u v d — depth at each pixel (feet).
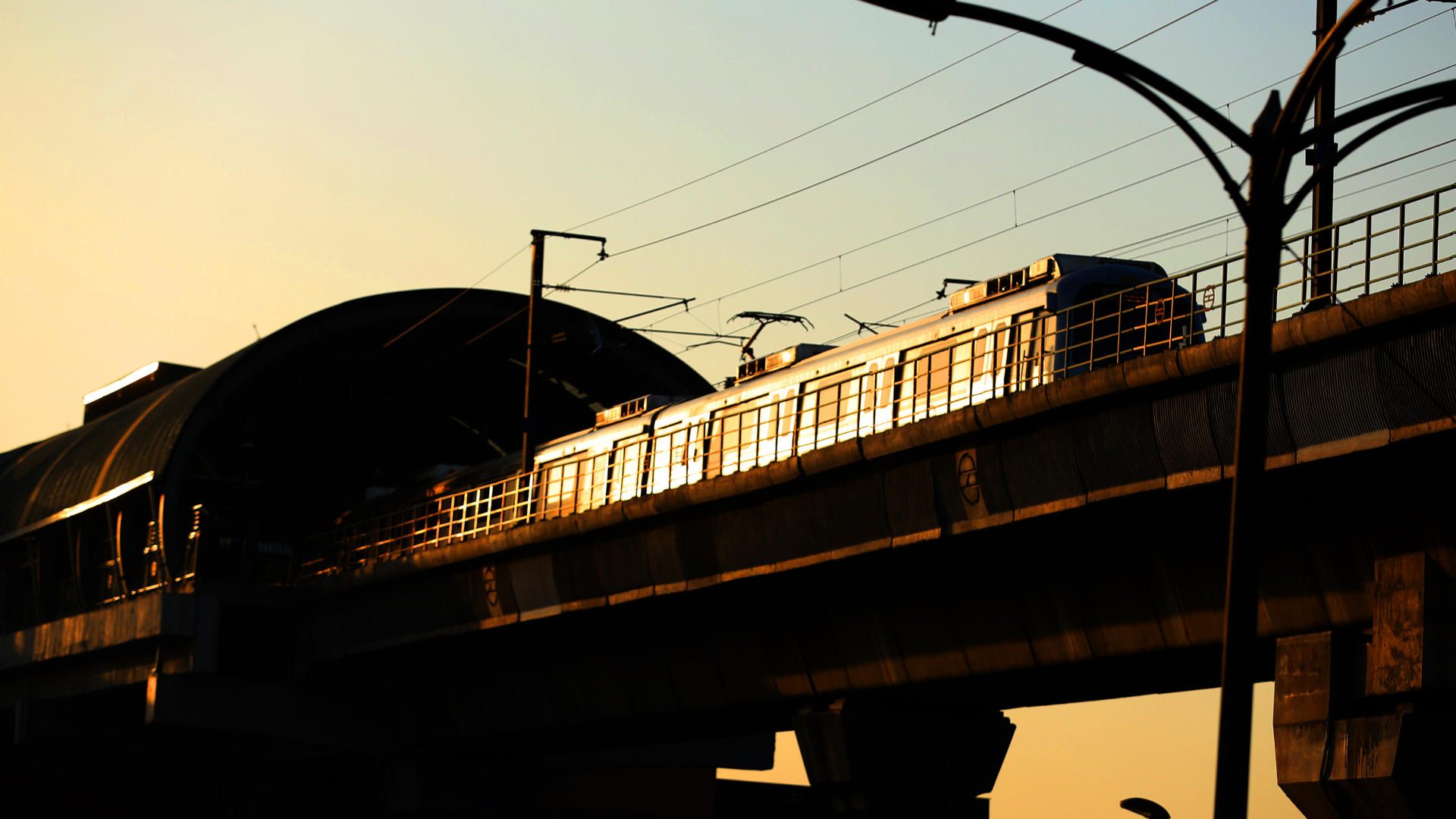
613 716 159.22
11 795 296.92
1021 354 124.98
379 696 200.64
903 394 136.15
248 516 249.96
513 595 158.10
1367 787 84.28
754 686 139.54
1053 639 109.19
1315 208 96.84
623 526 139.13
